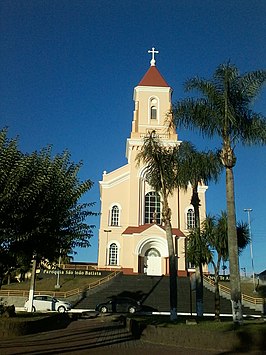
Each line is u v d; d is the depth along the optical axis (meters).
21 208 14.98
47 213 16.12
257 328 15.00
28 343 14.59
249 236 22.72
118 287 38.88
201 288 24.17
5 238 14.98
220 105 19.47
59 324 22.06
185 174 21.70
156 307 33.94
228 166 19.00
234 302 17.03
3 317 19.81
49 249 17.05
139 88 54.97
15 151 15.37
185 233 47.50
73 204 17.64
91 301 35.75
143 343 15.96
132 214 48.88
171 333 15.80
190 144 22.36
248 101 19.59
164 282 40.22
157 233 46.00
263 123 19.20
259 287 42.03
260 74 19.59
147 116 53.56
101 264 47.59
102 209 50.19
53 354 12.14
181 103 19.86
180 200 49.72
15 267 17.16
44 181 15.44
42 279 43.25
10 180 14.64
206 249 23.11
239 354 13.45
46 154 16.89
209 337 14.80
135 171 50.69
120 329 20.59
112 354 12.80
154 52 58.62
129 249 46.19
